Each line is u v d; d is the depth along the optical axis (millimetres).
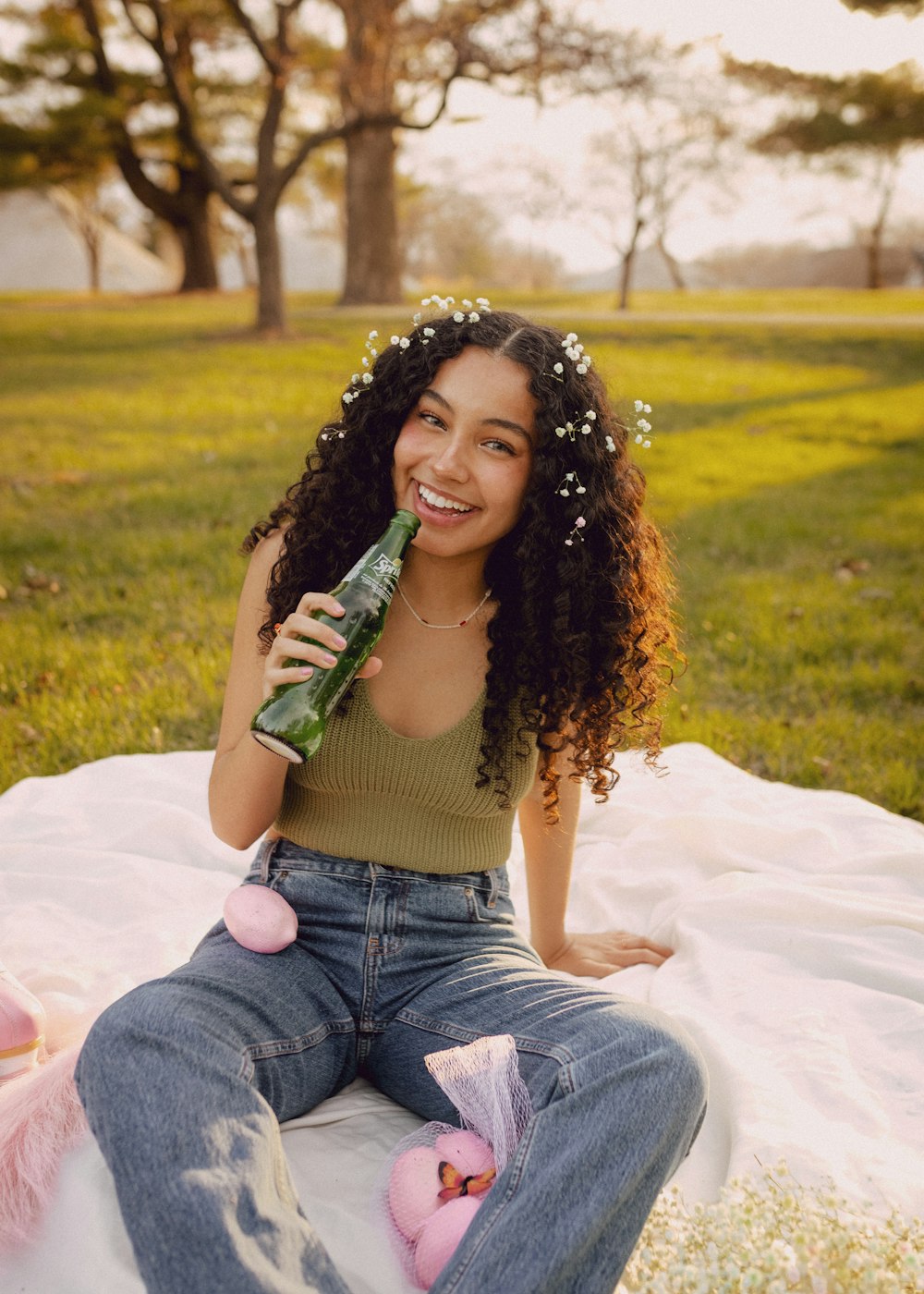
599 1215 1352
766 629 4957
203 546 5812
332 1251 1565
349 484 1872
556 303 28984
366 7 15648
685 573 5883
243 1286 1249
